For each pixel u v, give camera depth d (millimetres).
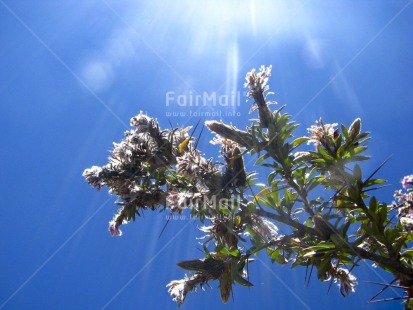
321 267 2811
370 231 2830
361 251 2768
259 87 3303
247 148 3180
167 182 3271
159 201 3227
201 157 3072
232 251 2928
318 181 3111
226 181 3023
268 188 3158
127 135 3398
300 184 3117
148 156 3244
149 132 3295
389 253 2791
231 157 3123
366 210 2902
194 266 2924
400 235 2988
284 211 3178
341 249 2754
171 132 3309
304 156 3104
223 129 3201
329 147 3104
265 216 3010
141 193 3230
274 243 2928
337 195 3086
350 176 2975
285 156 3133
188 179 3146
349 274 3260
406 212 3051
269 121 3211
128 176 3246
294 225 2957
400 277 2844
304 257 2914
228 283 2908
